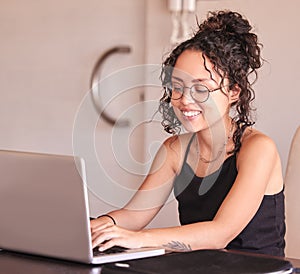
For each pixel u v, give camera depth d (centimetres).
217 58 229
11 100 464
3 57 463
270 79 362
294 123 358
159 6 393
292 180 290
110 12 423
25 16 453
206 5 378
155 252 202
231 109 271
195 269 178
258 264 183
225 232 221
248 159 236
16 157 192
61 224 191
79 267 190
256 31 364
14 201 197
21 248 203
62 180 186
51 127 451
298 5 353
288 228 289
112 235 204
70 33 438
